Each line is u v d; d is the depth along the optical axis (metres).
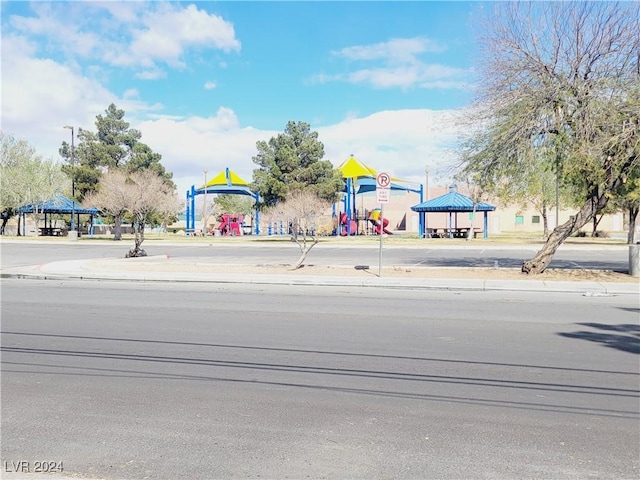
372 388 6.61
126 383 6.81
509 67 17.22
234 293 15.91
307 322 11.02
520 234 68.25
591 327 10.52
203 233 60.19
